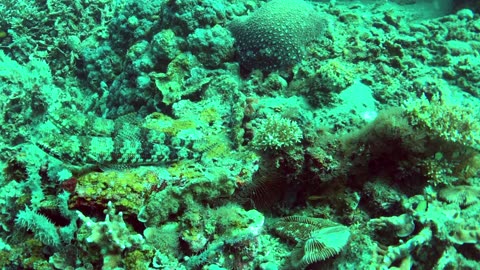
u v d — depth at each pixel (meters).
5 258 0.59
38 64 1.25
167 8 1.09
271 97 0.96
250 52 1.02
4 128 1.05
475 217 0.65
